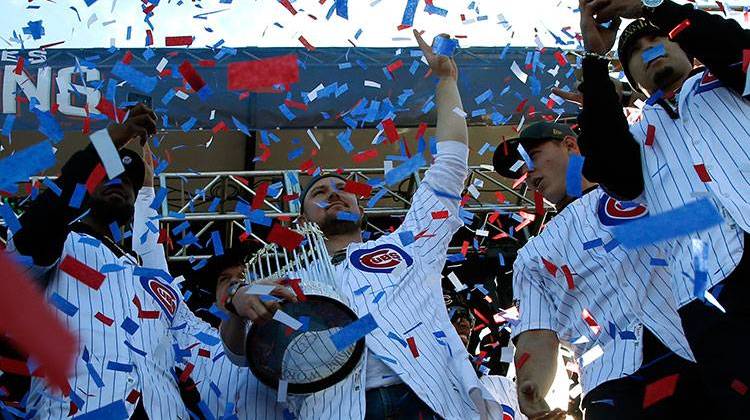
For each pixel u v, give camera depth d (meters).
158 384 2.58
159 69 3.61
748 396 2.07
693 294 2.21
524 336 2.87
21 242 2.47
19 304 0.89
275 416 2.78
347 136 3.12
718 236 2.21
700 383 2.49
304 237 3.11
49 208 2.50
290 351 2.61
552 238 2.91
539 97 5.44
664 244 2.50
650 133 2.48
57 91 4.69
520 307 2.93
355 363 2.61
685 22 2.41
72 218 2.61
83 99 4.72
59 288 2.58
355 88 5.54
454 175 3.12
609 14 2.57
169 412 2.55
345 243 3.19
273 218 5.88
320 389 2.60
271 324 2.63
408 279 2.89
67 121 4.70
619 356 2.62
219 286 3.15
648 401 2.41
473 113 5.05
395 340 2.69
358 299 2.81
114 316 2.59
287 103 4.49
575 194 2.50
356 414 2.51
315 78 5.53
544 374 2.79
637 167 2.49
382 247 3.00
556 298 2.88
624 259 2.71
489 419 2.64
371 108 3.82
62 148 5.56
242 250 3.22
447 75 3.36
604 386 2.62
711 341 2.14
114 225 2.91
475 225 6.33
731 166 2.27
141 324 2.68
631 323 2.65
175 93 3.93
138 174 3.09
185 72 2.38
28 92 4.63
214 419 2.81
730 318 2.13
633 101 3.24
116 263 2.74
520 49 5.54
